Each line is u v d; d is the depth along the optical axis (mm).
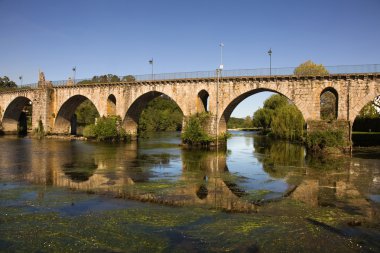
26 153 43594
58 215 17516
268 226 16234
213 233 15305
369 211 18828
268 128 105000
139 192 22641
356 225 16562
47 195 21547
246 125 185125
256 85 48125
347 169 32312
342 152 42344
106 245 14000
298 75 45062
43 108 71688
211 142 51469
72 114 76188
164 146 55062
